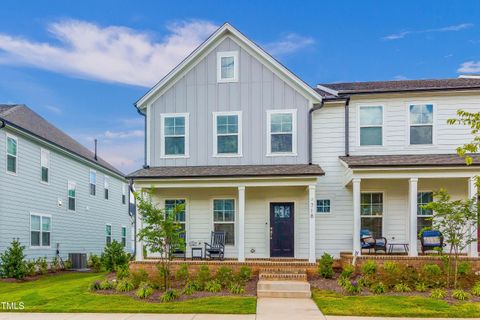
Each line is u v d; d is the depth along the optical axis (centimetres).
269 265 1267
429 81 1659
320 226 1453
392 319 816
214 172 1377
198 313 873
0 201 1611
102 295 1076
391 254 1380
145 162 1525
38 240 1875
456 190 1429
